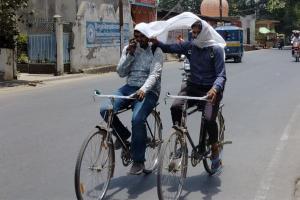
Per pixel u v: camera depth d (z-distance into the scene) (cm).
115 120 568
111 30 2716
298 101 1327
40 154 742
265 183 614
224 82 573
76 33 2369
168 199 523
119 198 552
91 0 2681
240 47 3197
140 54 591
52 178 623
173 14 4269
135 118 563
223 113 1125
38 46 2309
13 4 1850
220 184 611
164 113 1117
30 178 622
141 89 555
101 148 525
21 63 2328
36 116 1083
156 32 588
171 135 518
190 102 594
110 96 548
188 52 593
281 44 6150
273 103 1290
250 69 2503
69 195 561
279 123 1009
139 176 635
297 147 799
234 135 891
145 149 582
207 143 604
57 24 2250
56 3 2609
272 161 714
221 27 3244
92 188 520
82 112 1137
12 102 1327
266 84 1750
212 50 577
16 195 559
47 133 896
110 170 544
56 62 2239
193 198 559
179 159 535
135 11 3416
